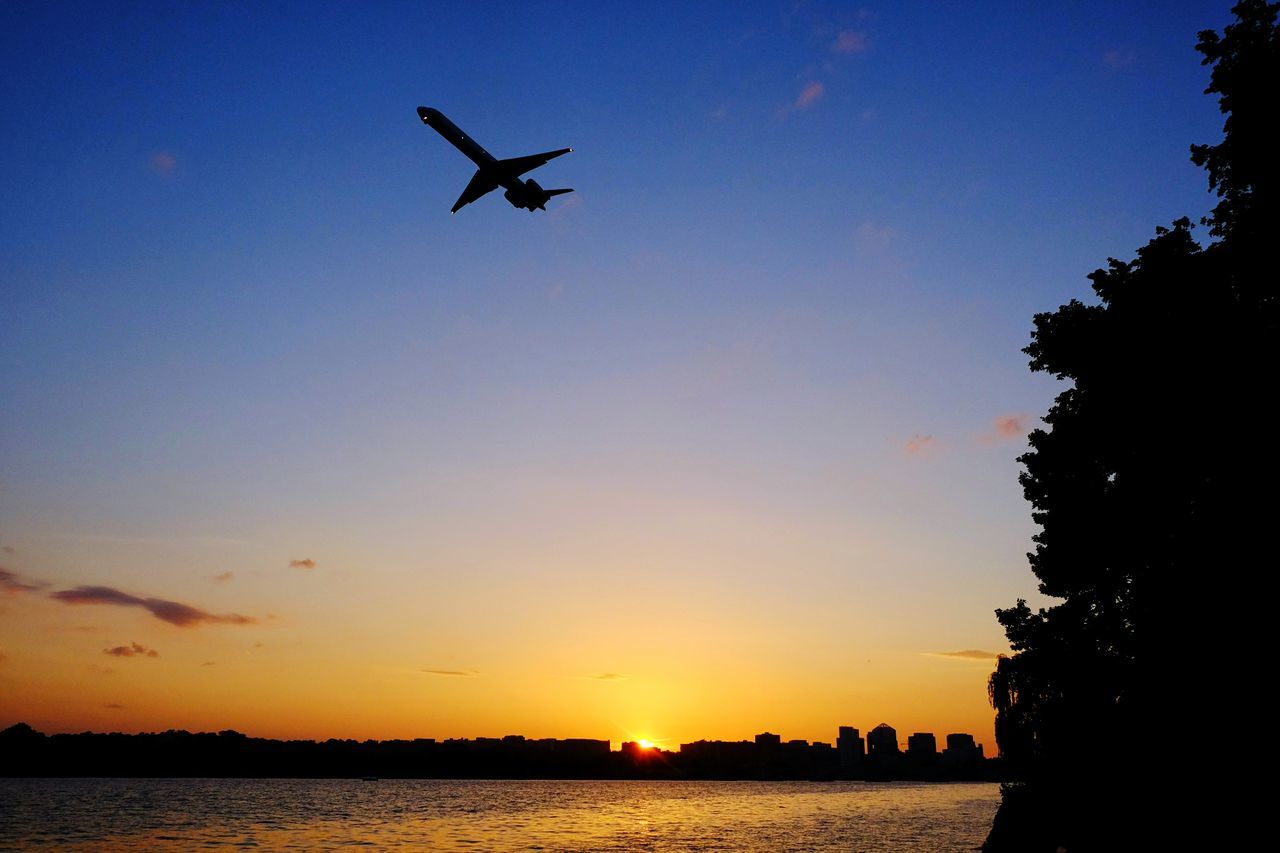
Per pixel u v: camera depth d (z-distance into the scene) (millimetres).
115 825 119188
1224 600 29359
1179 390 32219
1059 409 39250
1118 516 34594
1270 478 29094
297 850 88375
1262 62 30406
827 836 105438
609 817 149000
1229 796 28344
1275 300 31297
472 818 144375
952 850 86250
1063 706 37781
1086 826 34656
